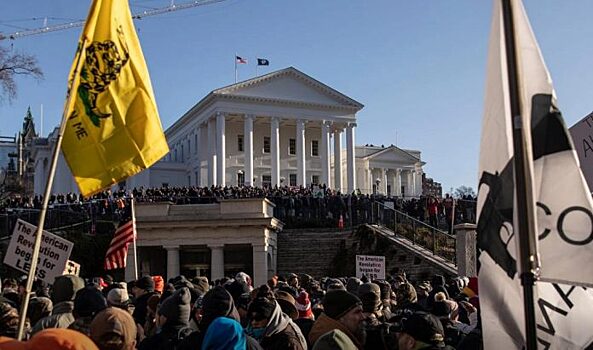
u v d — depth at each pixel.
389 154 95.06
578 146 8.06
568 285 4.58
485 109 4.71
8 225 36.34
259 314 6.16
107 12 6.83
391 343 6.45
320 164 82.25
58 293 7.46
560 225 4.49
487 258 4.67
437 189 114.06
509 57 4.36
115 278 34.66
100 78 6.82
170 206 34.06
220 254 33.53
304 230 40.06
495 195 4.65
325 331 5.92
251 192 46.09
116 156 6.80
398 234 37.00
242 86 74.75
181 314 6.26
